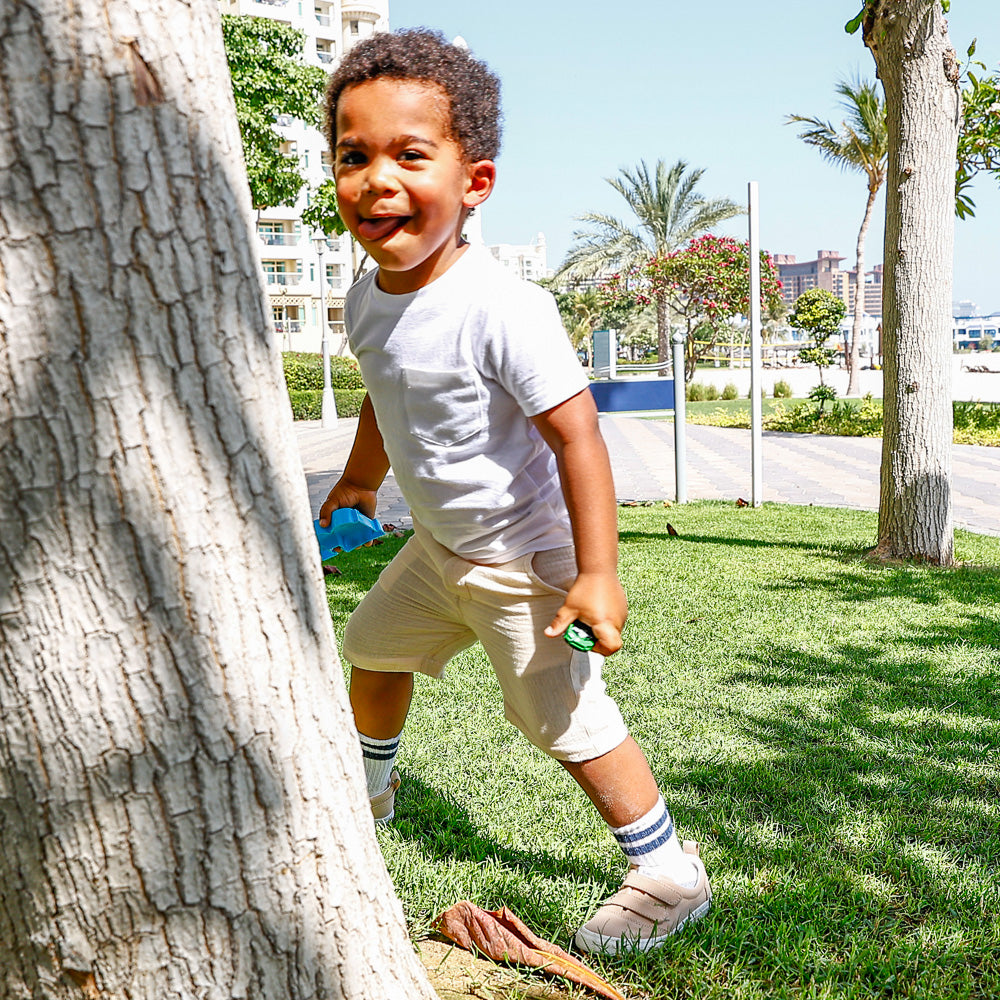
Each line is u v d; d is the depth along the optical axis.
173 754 1.22
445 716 3.55
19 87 1.07
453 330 1.87
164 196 1.16
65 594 1.15
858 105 26.52
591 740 2.02
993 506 9.66
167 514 1.19
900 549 6.60
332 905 1.39
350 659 2.39
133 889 1.23
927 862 2.40
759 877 2.31
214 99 1.21
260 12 48.62
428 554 2.15
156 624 1.19
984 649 4.39
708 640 4.56
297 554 1.33
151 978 1.26
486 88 1.81
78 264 1.12
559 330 1.89
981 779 2.94
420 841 2.52
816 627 4.79
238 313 1.24
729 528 8.03
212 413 1.22
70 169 1.10
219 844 1.26
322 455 16.09
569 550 2.03
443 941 2.09
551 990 1.92
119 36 1.11
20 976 1.26
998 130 8.86
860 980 1.94
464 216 1.89
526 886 2.29
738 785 2.90
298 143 49.81
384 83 1.71
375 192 1.72
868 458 14.44
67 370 1.12
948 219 6.38
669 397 9.76
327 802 1.38
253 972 1.31
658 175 36.78
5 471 1.12
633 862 2.09
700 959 2.00
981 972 1.99
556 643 2.01
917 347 6.43
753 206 9.03
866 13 6.41
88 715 1.18
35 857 1.21
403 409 1.97
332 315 55.81
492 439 1.94
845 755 3.14
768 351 57.94
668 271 33.69
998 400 27.50
